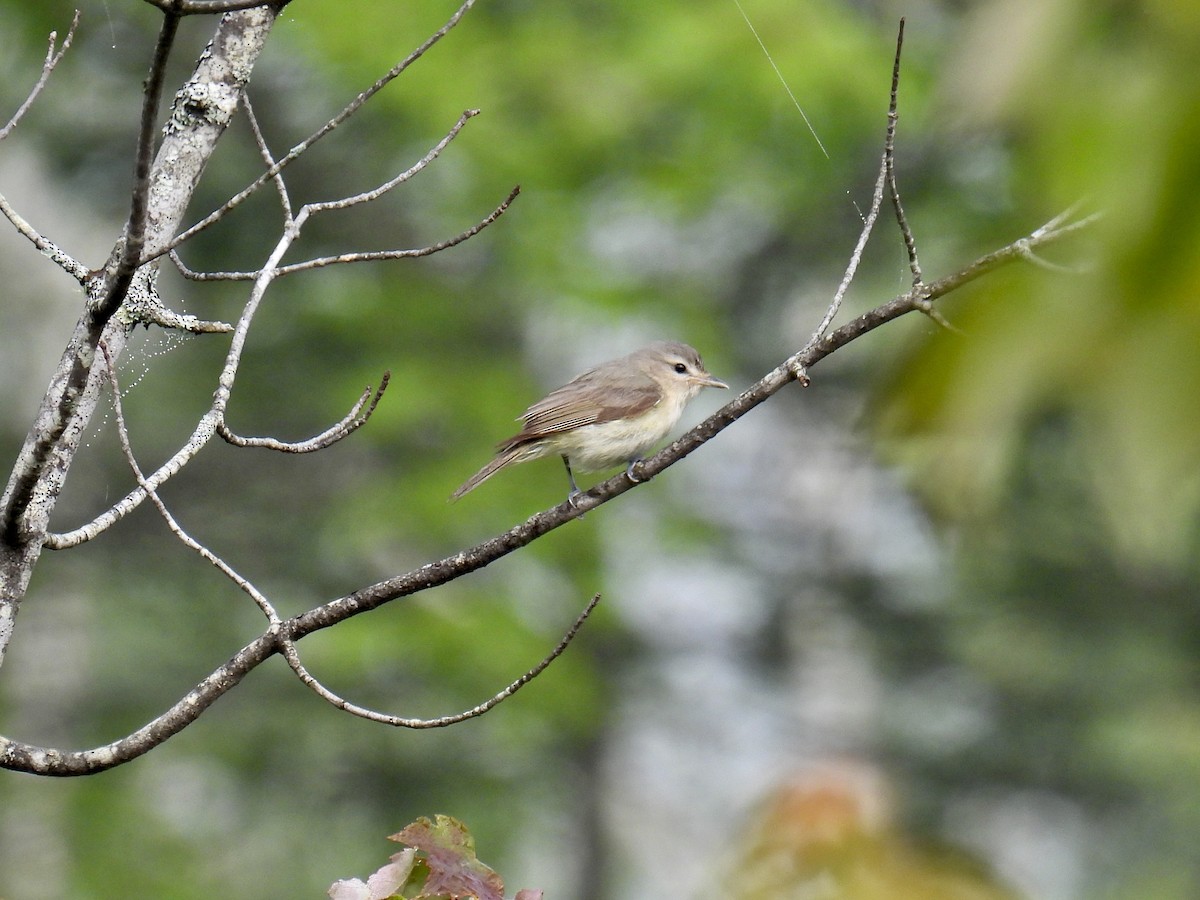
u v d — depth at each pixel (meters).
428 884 3.72
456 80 16.52
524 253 17.84
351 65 16.48
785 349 20.58
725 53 16.27
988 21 1.61
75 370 4.33
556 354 21.45
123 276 4.09
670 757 22.36
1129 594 18.53
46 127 18.20
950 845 2.40
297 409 19.47
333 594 19.44
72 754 4.61
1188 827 17.92
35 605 19.69
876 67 16.55
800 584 20.84
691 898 2.75
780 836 2.44
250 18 5.29
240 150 18.28
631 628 20.62
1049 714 18.72
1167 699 18.06
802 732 20.50
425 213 18.61
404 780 18.95
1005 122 1.59
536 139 17.19
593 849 21.42
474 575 18.52
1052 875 18.47
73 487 19.66
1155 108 1.53
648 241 20.66
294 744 18.45
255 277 5.07
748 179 17.86
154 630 19.28
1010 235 2.52
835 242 19.03
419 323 18.69
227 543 19.67
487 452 17.80
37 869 18.28
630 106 16.98
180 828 19.34
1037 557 17.97
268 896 18.47
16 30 16.73
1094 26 1.56
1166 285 1.50
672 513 19.50
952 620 19.62
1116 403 1.49
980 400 1.62
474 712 4.57
